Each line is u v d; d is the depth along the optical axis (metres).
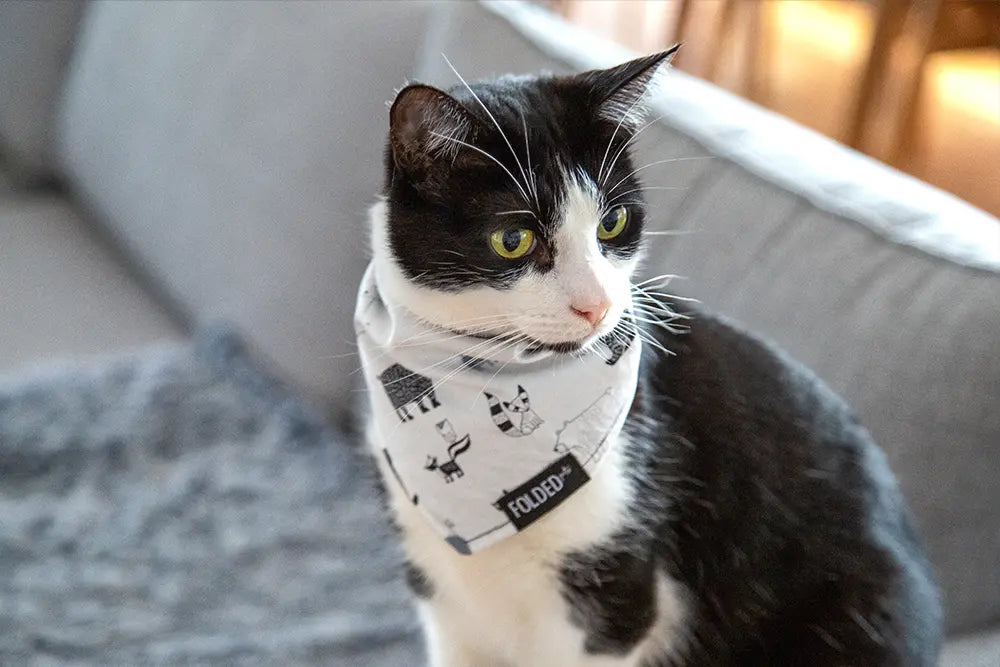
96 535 1.37
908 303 1.03
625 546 0.96
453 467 0.95
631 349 0.94
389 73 1.55
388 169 0.94
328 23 1.59
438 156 0.90
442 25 1.49
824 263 1.09
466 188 0.90
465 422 0.95
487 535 0.95
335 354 1.56
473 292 0.92
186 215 1.76
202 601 1.29
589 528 0.94
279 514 1.40
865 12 2.12
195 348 1.66
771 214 1.14
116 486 1.44
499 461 0.94
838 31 2.17
